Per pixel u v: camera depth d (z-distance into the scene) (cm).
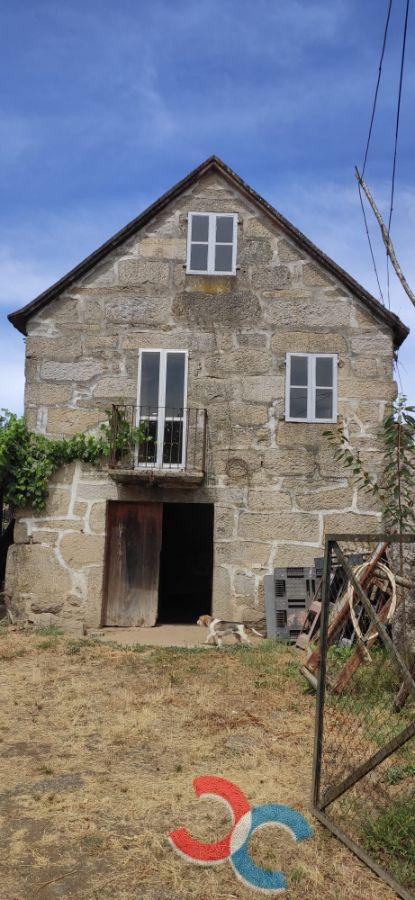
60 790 442
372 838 370
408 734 334
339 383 1125
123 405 1112
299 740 540
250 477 1105
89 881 334
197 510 1669
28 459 1098
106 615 1112
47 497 1106
